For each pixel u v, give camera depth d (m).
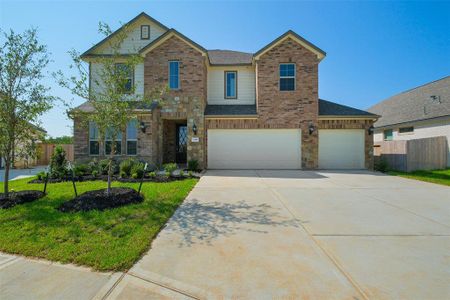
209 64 14.36
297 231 4.06
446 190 7.52
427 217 4.82
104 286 2.56
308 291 2.46
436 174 11.47
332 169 13.21
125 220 4.52
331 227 4.25
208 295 2.40
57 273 2.81
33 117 5.93
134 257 3.10
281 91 13.32
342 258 3.13
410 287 2.52
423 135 15.90
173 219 4.65
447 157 14.03
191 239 3.72
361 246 3.49
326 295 2.39
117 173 10.58
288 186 8.12
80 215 4.77
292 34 13.18
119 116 6.00
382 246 3.49
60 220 4.49
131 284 2.59
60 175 9.24
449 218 4.78
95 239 3.65
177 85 13.12
